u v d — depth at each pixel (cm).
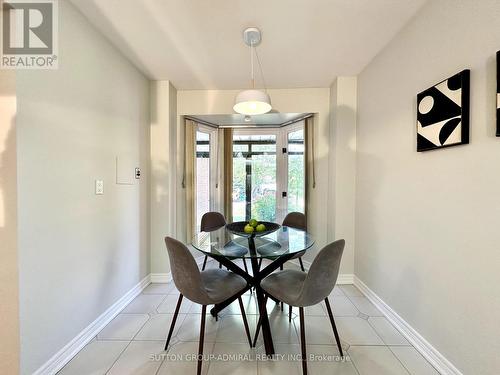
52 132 144
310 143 317
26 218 129
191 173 327
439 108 145
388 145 204
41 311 138
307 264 326
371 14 168
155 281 277
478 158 123
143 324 196
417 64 168
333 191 275
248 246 188
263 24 178
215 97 304
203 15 168
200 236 221
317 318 205
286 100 299
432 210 155
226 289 163
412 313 174
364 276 247
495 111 115
